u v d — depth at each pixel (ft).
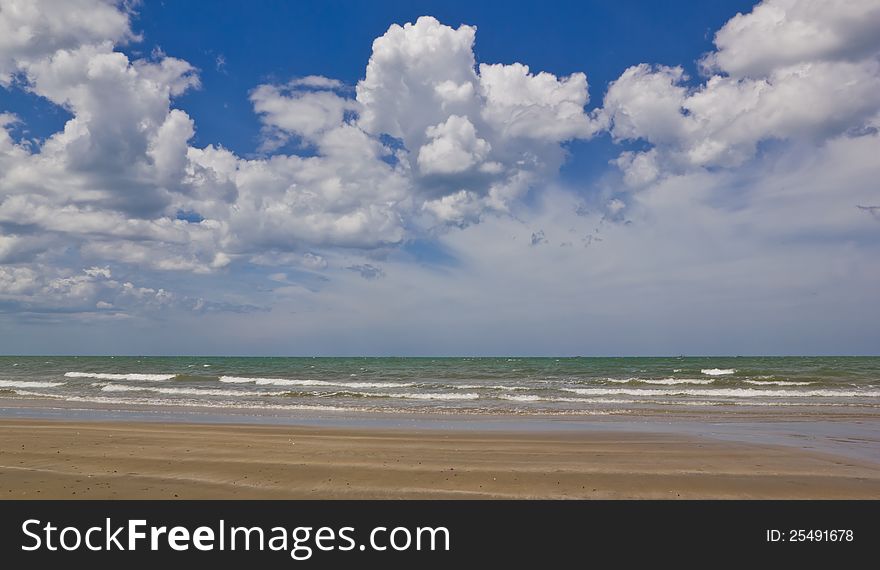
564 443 46.73
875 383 122.83
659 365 234.58
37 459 38.99
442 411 73.72
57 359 375.45
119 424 57.52
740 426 59.72
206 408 77.10
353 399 90.84
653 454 42.06
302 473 35.29
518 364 262.88
